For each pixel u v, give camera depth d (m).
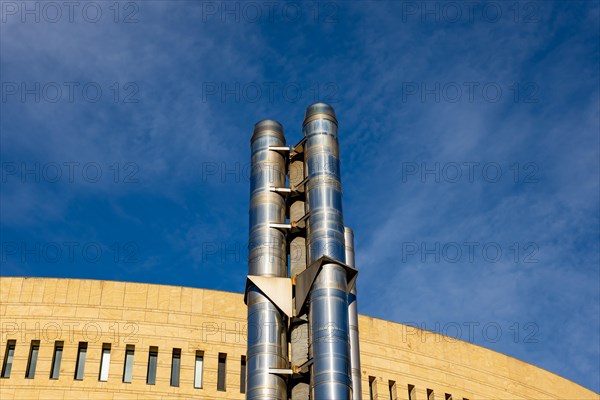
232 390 41.59
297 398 25.09
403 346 47.12
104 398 40.03
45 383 39.94
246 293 27.19
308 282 26.11
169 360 41.72
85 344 41.50
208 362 42.06
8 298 42.00
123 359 41.25
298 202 28.95
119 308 42.50
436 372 47.31
